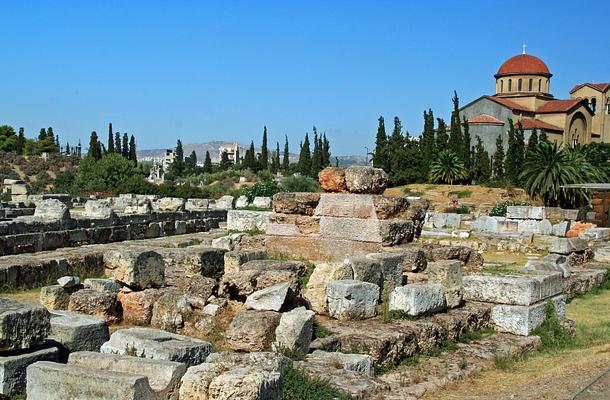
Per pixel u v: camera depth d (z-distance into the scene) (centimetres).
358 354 1060
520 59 12219
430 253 1914
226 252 1753
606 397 962
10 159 9988
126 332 983
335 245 2052
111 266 1366
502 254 3341
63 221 2559
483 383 1116
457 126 10150
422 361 1209
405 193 8981
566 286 2059
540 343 1429
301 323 1049
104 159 7812
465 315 1412
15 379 840
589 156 10038
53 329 991
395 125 10769
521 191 8394
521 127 9912
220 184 9419
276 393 773
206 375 770
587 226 4253
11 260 1873
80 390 748
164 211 3706
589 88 12938
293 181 6475
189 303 1305
